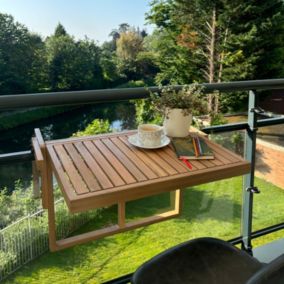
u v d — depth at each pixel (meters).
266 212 1.99
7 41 10.19
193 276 1.04
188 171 1.09
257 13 10.55
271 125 1.79
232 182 1.85
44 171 1.18
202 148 1.25
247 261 1.10
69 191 0.95
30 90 10.37
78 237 1.30
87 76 10.45
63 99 1.34
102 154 1.19
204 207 1.82
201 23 10.91
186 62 11.12
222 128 1.61
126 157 1.17
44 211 1.31
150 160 1.16
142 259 1.59
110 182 1.00
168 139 1.31
